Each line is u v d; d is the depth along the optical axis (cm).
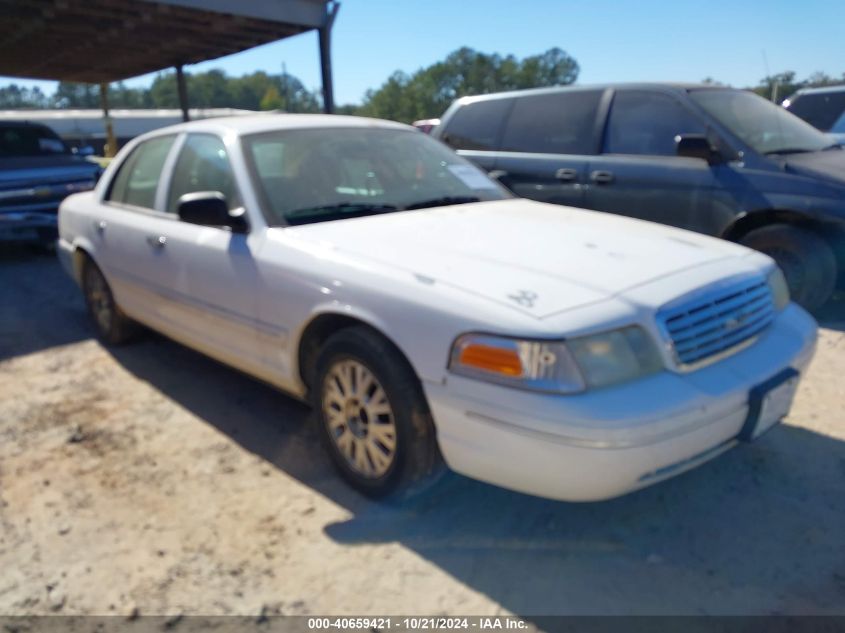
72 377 448
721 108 553
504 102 679
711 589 238
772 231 504
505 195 415
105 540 273
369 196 364
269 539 271
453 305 249
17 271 806
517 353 231
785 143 546
